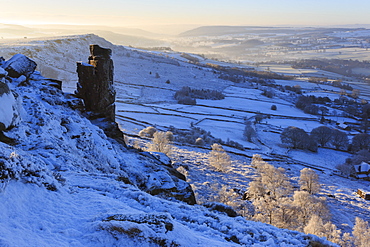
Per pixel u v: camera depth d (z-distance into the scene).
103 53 31.53
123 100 132.75
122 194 13.35
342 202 53.19
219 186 51.62
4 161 9.30
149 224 9.24
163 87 174.12
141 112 112.06
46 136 19.19
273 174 52.66
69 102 28.88
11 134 16.84
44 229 8.09
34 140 17.81
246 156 80.38
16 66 27.55
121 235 8.41
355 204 52.53
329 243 12.84
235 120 117.12
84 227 8.64
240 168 67.00
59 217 8.95
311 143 93.94
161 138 63.25
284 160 80.31
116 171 22.11
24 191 9.28
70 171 15.67
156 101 139.62
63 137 21.03
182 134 92.88
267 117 128.88
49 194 10.09
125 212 10.29
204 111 126.25
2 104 16.81
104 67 31.58
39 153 16.45
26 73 28.20
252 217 38.25
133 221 9.30
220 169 62.25
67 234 8.09
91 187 13.59
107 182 14.65
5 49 170.00
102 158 22.56
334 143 102.19
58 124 21.97
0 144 12.23
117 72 191.75
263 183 51.34
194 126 103.69
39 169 10.87
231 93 174.75
